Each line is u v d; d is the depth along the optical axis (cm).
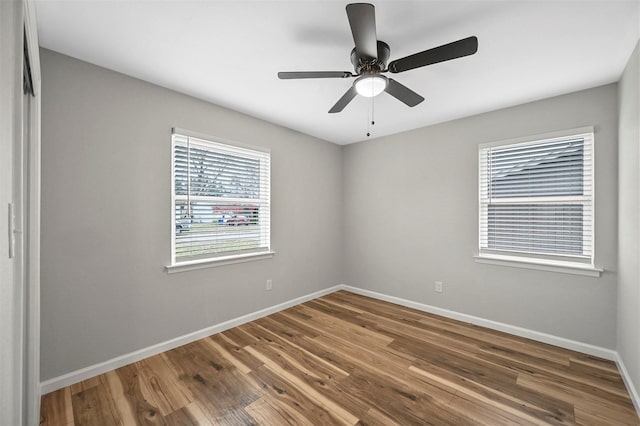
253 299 309
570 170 247
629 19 151
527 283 266
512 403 175
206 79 223
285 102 267
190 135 250
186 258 254
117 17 152
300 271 363
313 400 178
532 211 267
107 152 206
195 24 158
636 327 175
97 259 202
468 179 302
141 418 162
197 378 200
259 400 177
